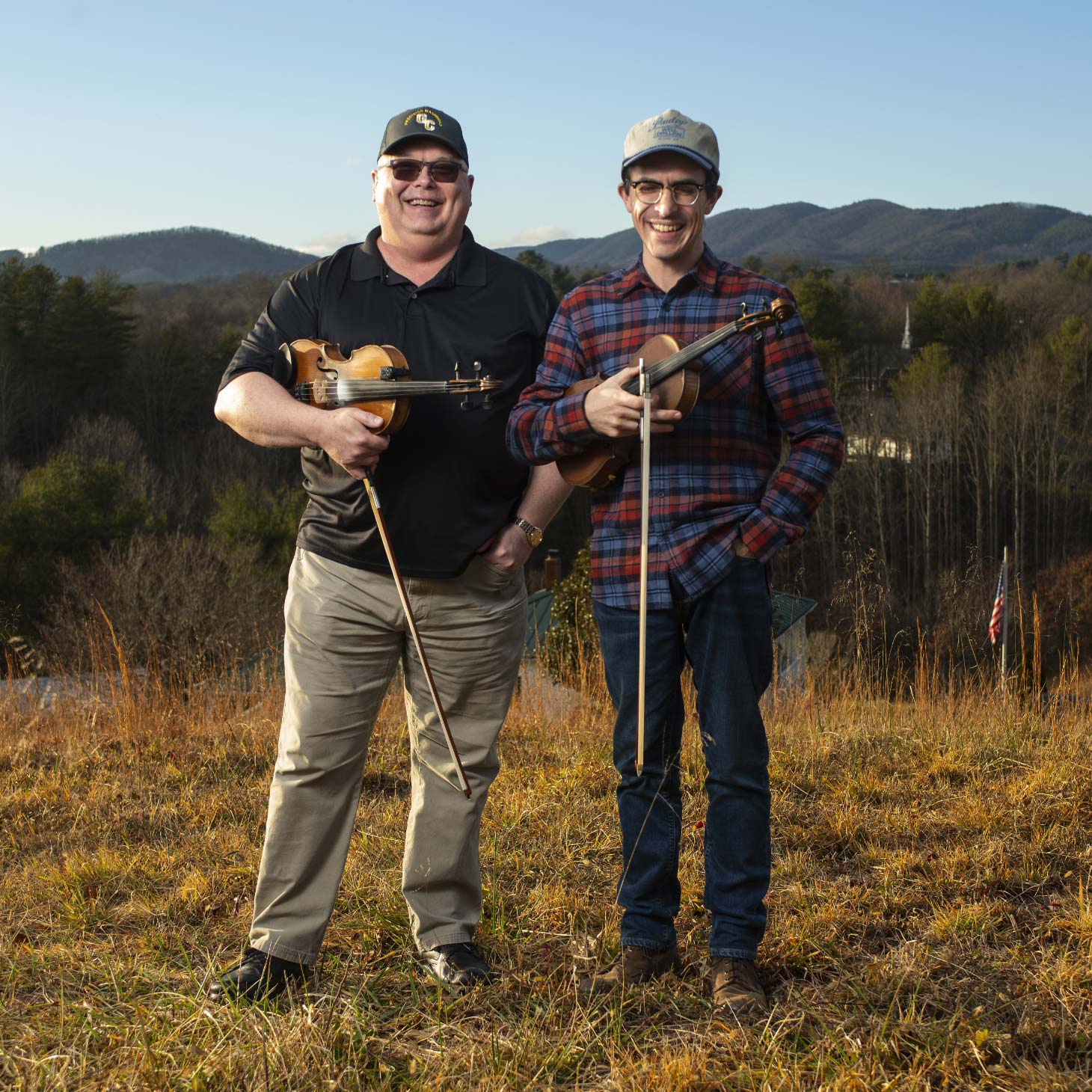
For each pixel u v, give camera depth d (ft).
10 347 158.71
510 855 12.12
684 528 8.75
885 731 18.51
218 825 14.12
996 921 9.96
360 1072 7.90
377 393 8.86
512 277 9.86
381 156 9.52
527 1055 7.92
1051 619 74.54
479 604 9.58
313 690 9.30
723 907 8.82
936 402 132.87
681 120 8.56
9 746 18.80
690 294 8.91
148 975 9.45
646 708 9.01
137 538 68.28
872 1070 7.44
